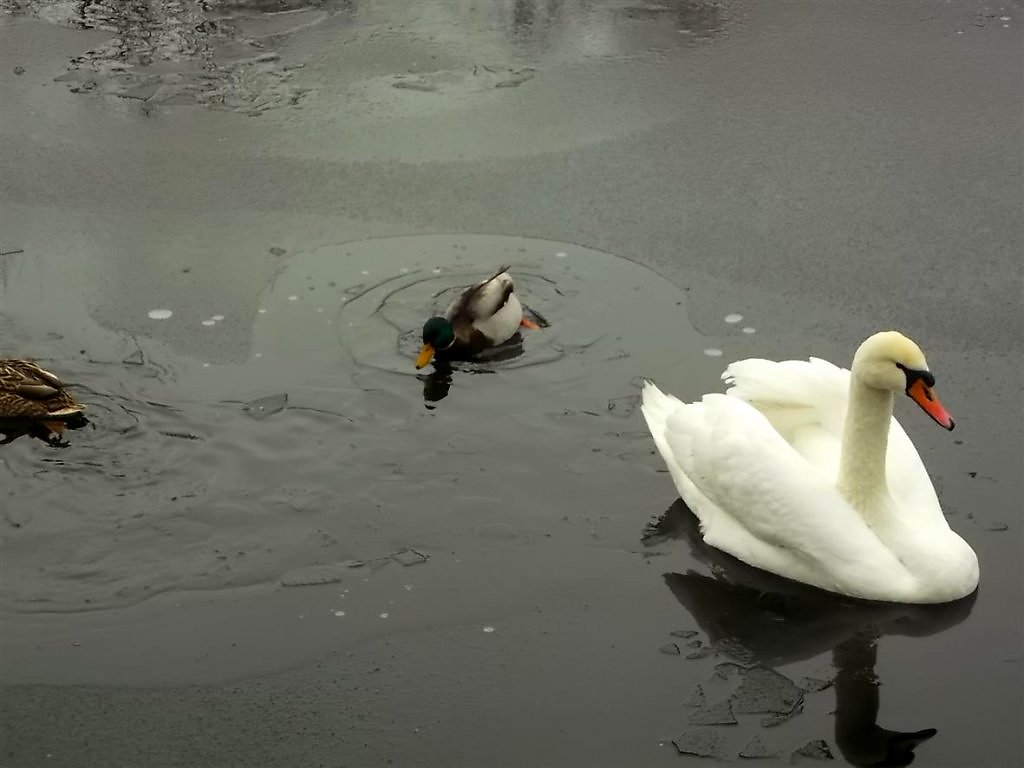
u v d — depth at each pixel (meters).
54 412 4.26
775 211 5.18
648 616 3.74
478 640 3.70
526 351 4.54
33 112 5.71
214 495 4.06
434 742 3.50
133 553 3.91
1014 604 3.74
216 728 3.54
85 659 3.67
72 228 5.09
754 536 3.84
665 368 4.47
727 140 5.57
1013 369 4.46
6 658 3.67
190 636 3.71
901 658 3.63
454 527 3.96
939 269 4.89
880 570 3.73
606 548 3.91
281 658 3.67
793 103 5.80
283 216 5.14
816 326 4.65
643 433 4.23
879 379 3.69
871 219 5.14
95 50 6.14
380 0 6.70
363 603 3.78
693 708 3.54
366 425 4.27
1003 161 5.44
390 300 4.75
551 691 3.59
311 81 5.93
